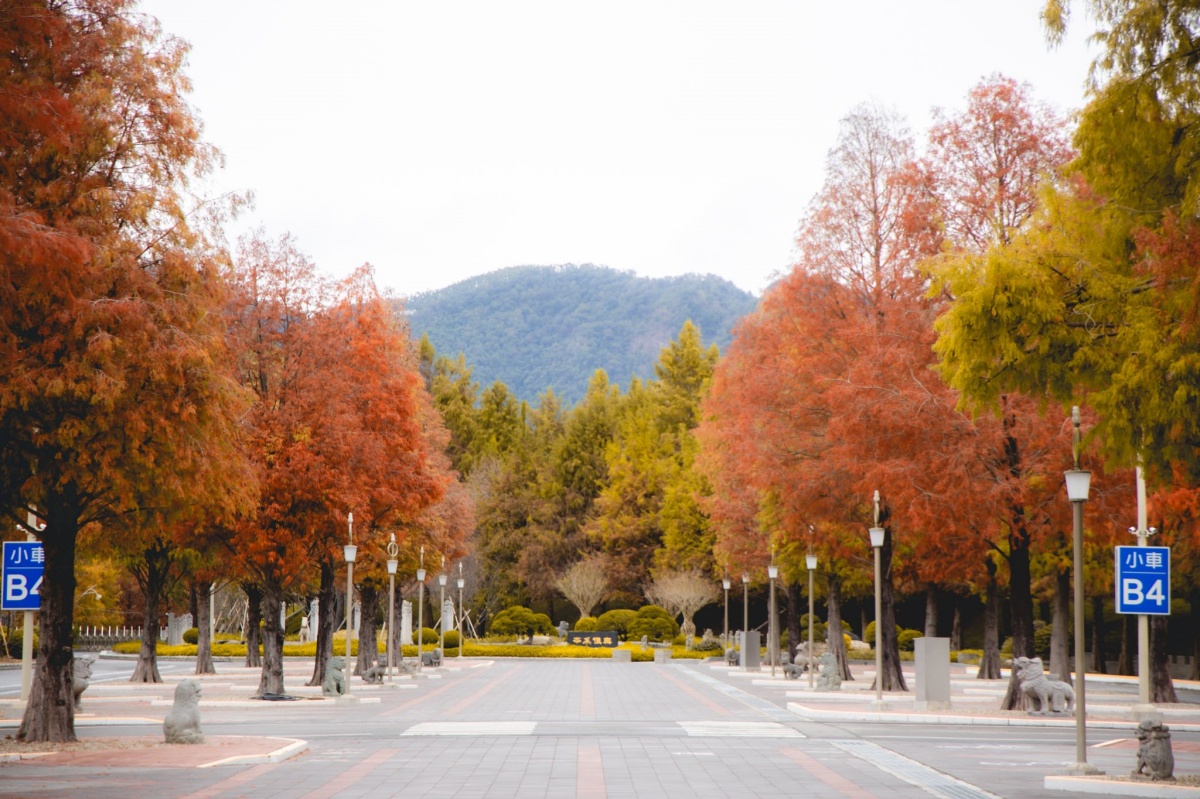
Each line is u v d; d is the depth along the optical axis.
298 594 59.06
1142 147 14.41
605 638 74.25
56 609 21.81
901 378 30.45
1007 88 31.44
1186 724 27.11
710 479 55.34
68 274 16.83
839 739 22.75
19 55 17.75
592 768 17.56
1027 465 29.45
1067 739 23.55
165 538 33.16
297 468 32.28
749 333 48.72
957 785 15.90
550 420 106.19
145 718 27.11
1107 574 46.81
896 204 35.50
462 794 14.70
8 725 24.50
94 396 19.14
